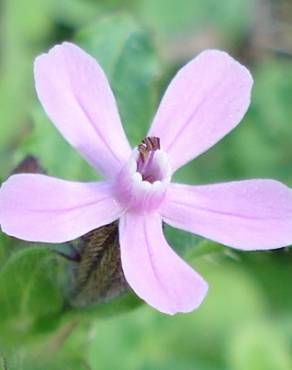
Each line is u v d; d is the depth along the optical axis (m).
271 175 0.11
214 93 0.06
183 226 0.06
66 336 0.07
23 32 0.10
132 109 0.07
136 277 0.06
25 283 0.07
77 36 0.08
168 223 0.06
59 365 0.07
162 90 0.11
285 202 0.06
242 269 0.10
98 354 0.09
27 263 0.06
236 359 0.09
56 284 0.07
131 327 0.09
